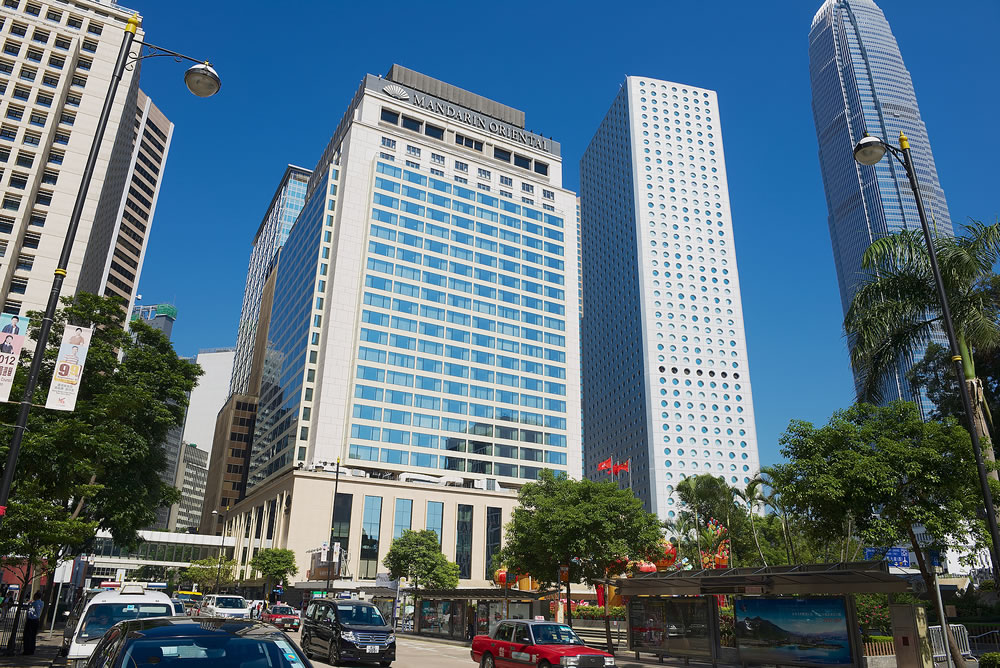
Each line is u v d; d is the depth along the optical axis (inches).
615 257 7445.9
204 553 3961.6
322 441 3469.5
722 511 2396.7
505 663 780.6
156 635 272.5
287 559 2950.3
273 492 3582.7
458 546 3427.7
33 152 2571.4
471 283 4195.4
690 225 7032.5
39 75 2701.8
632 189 7170.3
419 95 4576.8
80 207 541.6
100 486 818.8
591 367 7864.2
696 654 964.6
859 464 728.3
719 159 7352.4
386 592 1859.0
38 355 504.7
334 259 3890.3
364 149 4170.8
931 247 663.1
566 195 4872.0
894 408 813.2
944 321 640.4
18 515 688.4
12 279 2416.3
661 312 6648.6
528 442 4015.8
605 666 706.2
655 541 1352.1
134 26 603.5
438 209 4252.0
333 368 3627.0
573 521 1274.6
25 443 756.0
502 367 4106.8
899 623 736.3
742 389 6545.3
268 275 6565.0
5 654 891.4
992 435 1171.3
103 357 1015.6
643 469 6284.5
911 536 762.8
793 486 784.9
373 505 3309.5
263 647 277.7
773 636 842.8
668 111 7440.9
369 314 3779.5
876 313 888.9
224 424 5969.5
